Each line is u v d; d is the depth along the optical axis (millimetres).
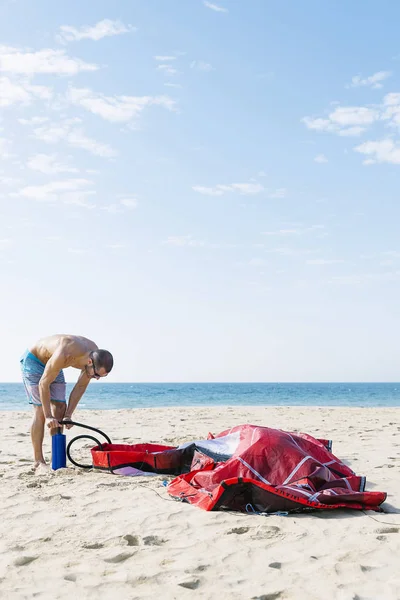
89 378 6262
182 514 4387
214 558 3469
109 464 5969
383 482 5602
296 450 4945
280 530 3986
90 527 4070
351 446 8305
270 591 3006
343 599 2893
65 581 3137
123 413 16969
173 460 5945
